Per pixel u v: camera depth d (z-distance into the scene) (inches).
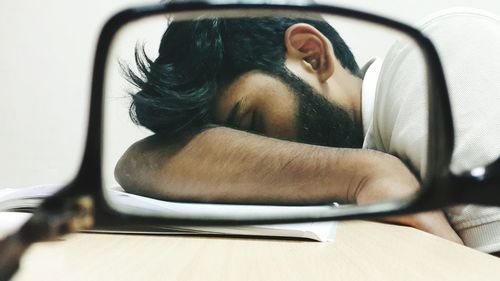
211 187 26.7
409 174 22.0
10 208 20.9
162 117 27.0
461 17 24.1
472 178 10.6
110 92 11.0
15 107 47.9
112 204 10.3
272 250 16.9
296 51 26.7
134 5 10.7
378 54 27.3
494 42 23.3
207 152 27.1
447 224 22.1
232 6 11.1
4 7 47.2
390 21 11.7
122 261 15.2
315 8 11.5
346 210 10.9
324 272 13.9
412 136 21.4
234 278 13.2
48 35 47.1
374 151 25.4
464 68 22.5
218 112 27.3
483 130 21.2
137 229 19.5
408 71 22.9
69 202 9.6
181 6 10.8
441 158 10.8
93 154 10.1
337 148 26.3
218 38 25.8
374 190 22.5
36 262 15.0
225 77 26.6
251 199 26.4
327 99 27.6
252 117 27.3
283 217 11.0
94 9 46.4
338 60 27.7
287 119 27.1
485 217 21.1
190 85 26.5
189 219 10.8
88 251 16.6
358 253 16.5
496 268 14.4
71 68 47.1
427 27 24.6
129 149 26.2
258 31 26.0
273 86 26.6
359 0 41.7
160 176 26.7
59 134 47.5
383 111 25.8
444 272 13.9
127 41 15.9
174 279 13.1
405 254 16.3
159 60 25.7
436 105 11.0
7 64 48.0
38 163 47.9
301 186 25.9
